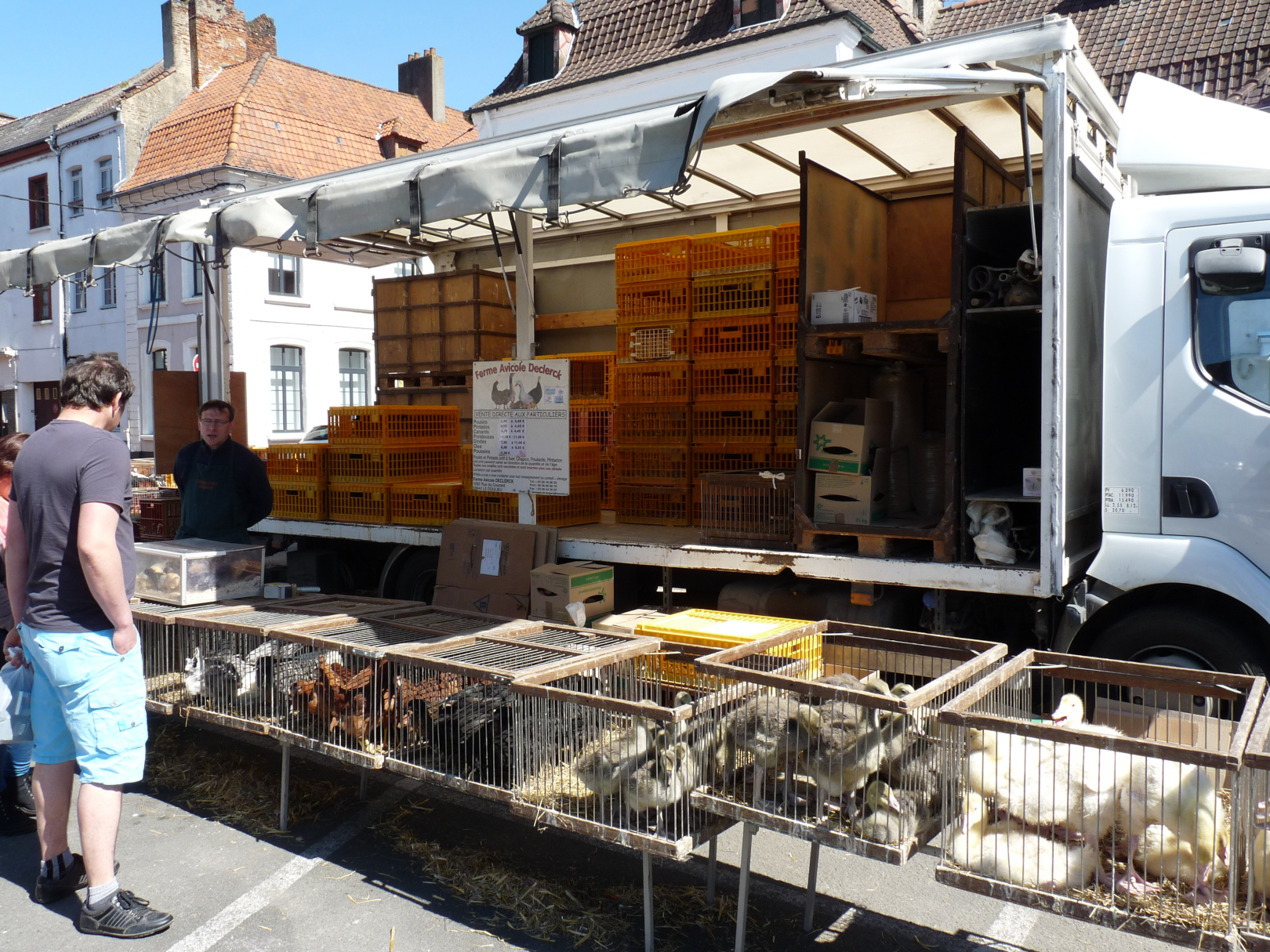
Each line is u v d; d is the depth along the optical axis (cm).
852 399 532
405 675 393
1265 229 399
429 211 484
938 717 276
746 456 609
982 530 450
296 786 475
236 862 395
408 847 407
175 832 425
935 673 389
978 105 488
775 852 405
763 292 603
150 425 2336
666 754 311
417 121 2648
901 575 459
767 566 499
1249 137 428
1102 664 348
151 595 501
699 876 380
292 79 2409
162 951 327
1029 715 360
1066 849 263
